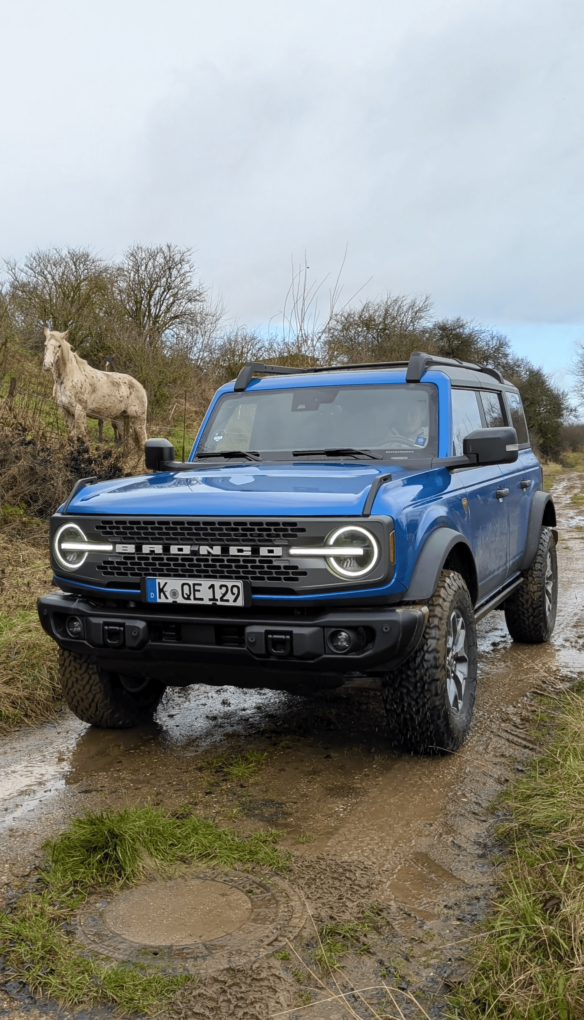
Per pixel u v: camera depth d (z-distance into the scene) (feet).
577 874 8.40
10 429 32.68
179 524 11.48
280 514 11.01
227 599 11.21
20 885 9.16
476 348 147.33
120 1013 7.04
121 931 8.21
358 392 15.49
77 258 72.49
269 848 9.75
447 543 12.13
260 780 11.99
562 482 97.91
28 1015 7.04
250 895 8.84
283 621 11.04
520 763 12.34
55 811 11.11
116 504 12.15
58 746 13.70
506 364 162.61
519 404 21.34
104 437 49.03
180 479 13.34
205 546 11.32
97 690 13.67
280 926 8.20
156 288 81.00
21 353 43.60
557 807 10.11
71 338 69.41
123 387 44.09
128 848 9.48
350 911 8.45
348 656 10.84
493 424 18.12
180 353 64.64
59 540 12.46
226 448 15.78
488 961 7.31
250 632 11.03
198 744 13.62
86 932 8.22
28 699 15.33
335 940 7.92
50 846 9.88
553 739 13.07
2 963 7.75
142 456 40.09
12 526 29.07
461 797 11.19
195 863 9.53
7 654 16.69
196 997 7.16
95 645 12.16
